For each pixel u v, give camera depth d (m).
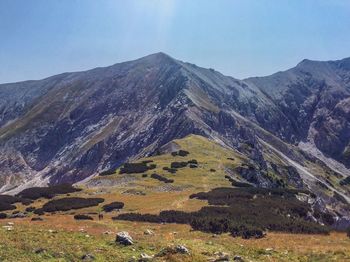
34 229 32.53
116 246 26.84
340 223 68.81
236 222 42.75
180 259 23.41
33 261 21.97
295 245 33.94
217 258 24.34
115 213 58.62
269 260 26.53
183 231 41.72
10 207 69.75
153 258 23.59
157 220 48.66
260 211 54.34
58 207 64.38
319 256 28.59
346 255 28.59
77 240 28.19
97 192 79.38
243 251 29.17
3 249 23.84
